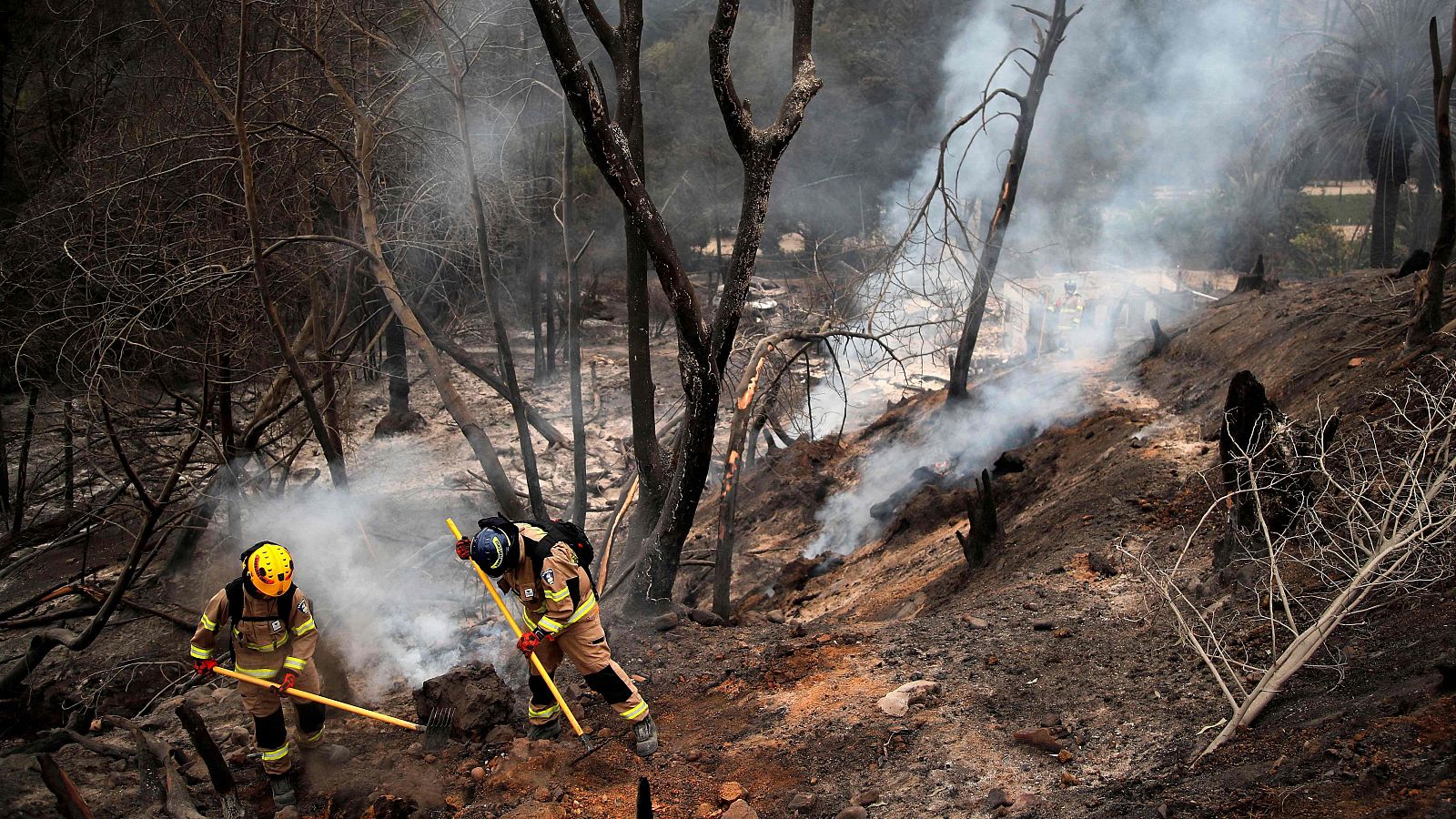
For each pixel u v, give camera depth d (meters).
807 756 5.09
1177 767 4.15
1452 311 8.97
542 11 6.11
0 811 4.81
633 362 8.09
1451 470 4.41
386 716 5.44
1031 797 4.22
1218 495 7.68
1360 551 5.21
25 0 12.02
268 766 5.02
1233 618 5.48
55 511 12.12
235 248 8.38
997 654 5.95
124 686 8.45
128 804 4.97
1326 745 3.74
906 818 4.32
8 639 9.98
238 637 5.02
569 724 5.84
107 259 8.15
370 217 8.67
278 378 10.30
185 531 10.73
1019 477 11.70
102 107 10.08
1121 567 7.03
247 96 8.62
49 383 9.20
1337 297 12.19
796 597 11.48
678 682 6.60
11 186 11.75
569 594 5.19
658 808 4.74
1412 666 4.09
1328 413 8.26
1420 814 3.05
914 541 11.45
